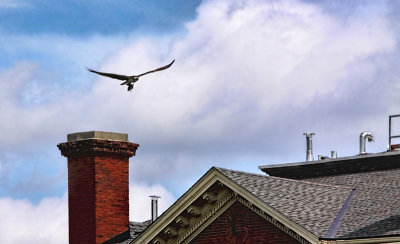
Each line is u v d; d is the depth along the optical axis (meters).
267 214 32.59
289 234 32.31
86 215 39.47
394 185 35.06
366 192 35.09
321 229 31.77
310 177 38.88
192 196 34.00
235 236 33.72
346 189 35.75
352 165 37.66
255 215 33.34
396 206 32.84
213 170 33.47
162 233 34.94
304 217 32.38
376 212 32.66
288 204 33.00
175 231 34.91
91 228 39.19
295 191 34.34
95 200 39.28
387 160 36.84
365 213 32.84
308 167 38.78
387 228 30.92
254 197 32.66
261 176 34.72
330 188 35.59
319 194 34.75
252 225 33.38
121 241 39.00
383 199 33.84
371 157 37.09
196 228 34.59
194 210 34.25
